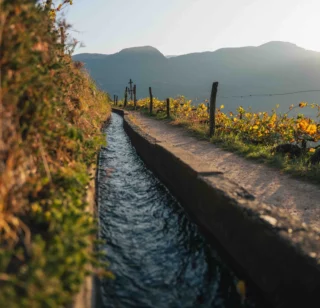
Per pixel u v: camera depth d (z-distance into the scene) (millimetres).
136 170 9172
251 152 9203
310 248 2992
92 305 2826
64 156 4402
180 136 12773
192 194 5691
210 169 5680
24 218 3172
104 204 6156
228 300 3594
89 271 2488
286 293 3113
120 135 16312
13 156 2941
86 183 4402
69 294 2307
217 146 10586
